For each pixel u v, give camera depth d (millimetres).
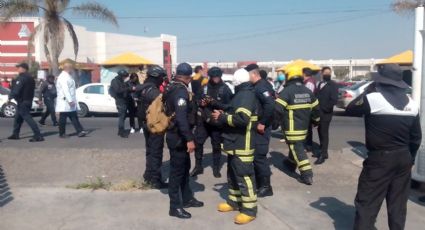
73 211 6121
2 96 18547
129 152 9398
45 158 9000
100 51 53125
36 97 18641
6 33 42406
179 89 5750
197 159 7980
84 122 16250
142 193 6914
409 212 6113
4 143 10766
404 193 4840
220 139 7742
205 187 7336
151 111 6254
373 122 4723
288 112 7434
